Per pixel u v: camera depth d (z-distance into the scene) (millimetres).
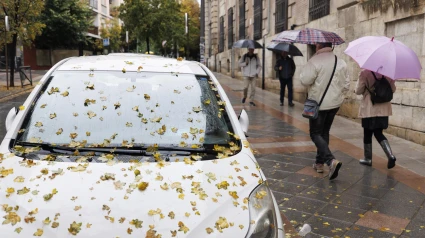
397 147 7551
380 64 5172
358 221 4328
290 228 4137
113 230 2178
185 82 3742
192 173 2660
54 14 34500
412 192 5172
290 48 12203
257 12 20391
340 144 7805
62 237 2131
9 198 2363
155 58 4383
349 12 10586
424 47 7617
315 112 5668
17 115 3258
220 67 33438
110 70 3781
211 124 3316
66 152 2875
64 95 3432
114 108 3336
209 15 40250
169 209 2336
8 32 16875
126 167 2668
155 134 3127
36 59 37719
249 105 13430
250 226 2350
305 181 5609
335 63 5680
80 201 2338
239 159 2955
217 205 2422
